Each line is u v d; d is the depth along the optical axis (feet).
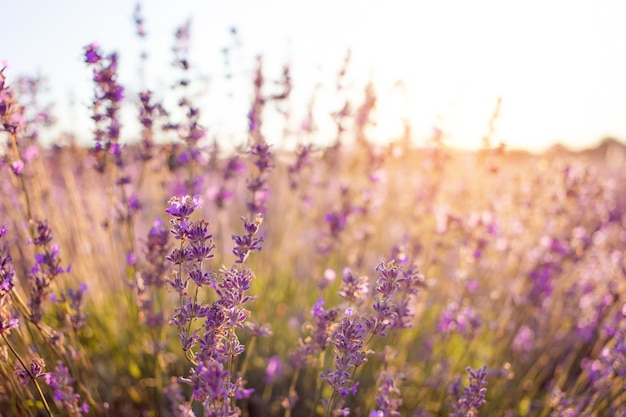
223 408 0.77
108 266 1.50
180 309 0.80
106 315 1.44
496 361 1.34
